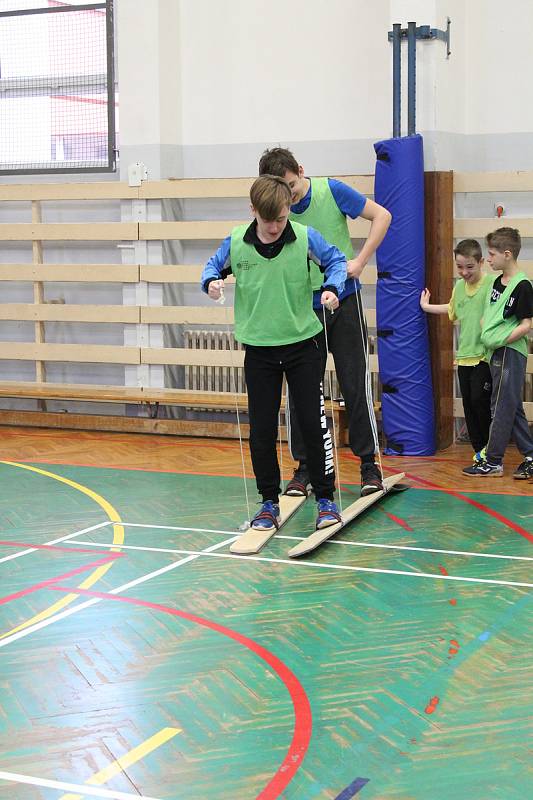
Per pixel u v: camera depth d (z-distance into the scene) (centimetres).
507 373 560
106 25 752
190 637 335
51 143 784
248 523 470
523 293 544
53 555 433
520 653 319
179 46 748
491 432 572
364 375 496
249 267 410
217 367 745
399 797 234
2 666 312
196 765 249
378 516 491
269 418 440
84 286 786
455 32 656
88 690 294
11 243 805
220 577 400
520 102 668
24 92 786
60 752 257
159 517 497
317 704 283
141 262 753
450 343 659
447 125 652
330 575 400
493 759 251
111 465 629
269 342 421
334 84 712
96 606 366
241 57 734
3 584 393
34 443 711
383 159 627
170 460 643
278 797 234
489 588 382
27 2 773
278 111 729
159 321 753
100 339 788
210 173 752
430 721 272
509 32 665
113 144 765
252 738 263
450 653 319
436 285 646
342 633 338
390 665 310
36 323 791
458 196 664
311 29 713
